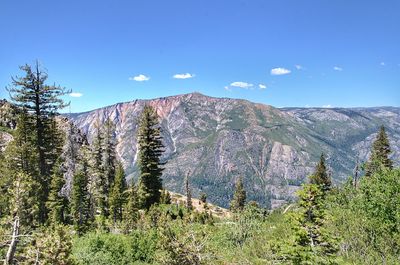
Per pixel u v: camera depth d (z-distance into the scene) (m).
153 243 28.97
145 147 53.53
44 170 44.72
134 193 54.84
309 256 13.81
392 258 16.70
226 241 26.19
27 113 43.12
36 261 18.56
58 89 42.59
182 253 21.06
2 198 26.06
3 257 20.62
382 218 19.45
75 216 58.72
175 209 50.72
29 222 21.48
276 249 16.36
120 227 45.34
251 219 29.30
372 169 30.38
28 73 40.94
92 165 75.56
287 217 15.12
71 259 19.67
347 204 23.50
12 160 46.62
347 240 18.02
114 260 27.75
